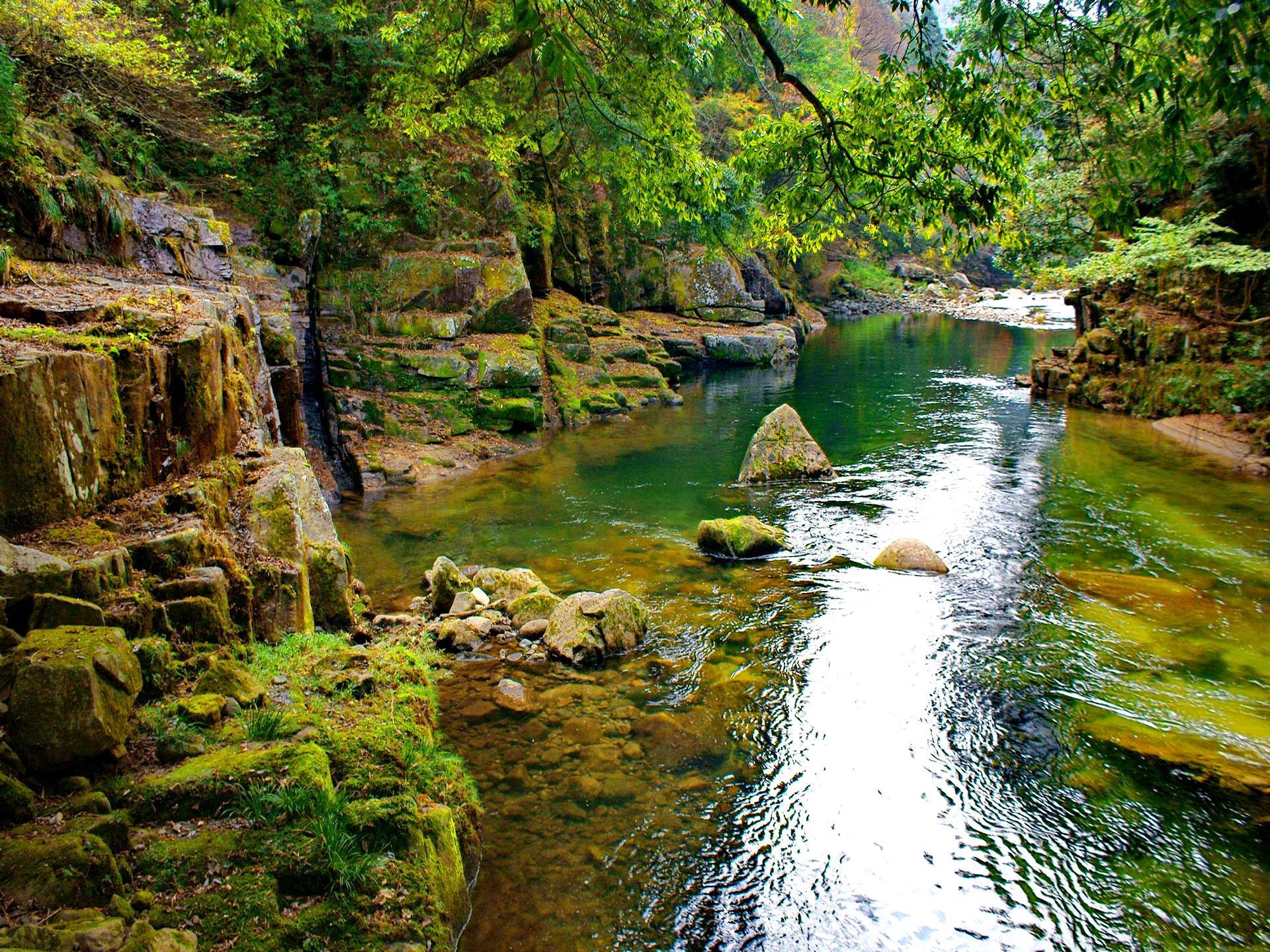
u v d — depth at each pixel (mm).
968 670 6414
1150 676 6324
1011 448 14602
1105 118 5477
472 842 4102
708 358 26656
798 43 32250
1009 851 4348
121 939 2373
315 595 6180
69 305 5781
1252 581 8258
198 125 12781
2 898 2457
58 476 4441
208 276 10258
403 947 2943
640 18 10625
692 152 12625
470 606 7512
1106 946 3713
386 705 4469
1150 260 14391
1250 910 3939
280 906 2900
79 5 9766
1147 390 17094
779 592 8102
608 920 3746
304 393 13828
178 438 5676
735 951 3611
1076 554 9125
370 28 16094
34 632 3299
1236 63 4254
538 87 12875
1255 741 5410
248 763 3365
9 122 7918
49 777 3035
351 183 15188
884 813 4652
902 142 6422
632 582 8461
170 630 4137
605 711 5719
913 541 8953
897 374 24594
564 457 14672
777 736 5441
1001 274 58312
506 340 16188
